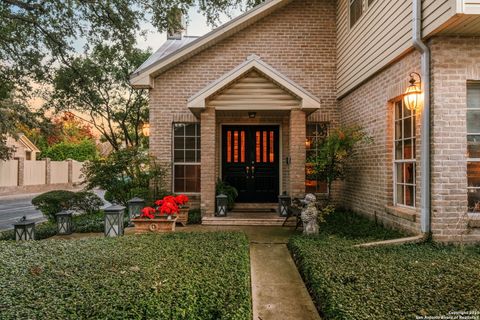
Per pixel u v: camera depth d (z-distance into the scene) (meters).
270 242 6.55
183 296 3.19
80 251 4.91
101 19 11.81
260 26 10.16
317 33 10.17
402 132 6.65
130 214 7.88
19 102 16.98
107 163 9.70
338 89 9.95
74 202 10.00
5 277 3.77
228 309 2.97
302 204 7.39
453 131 5.41
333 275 3.92
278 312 3.66
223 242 5.47
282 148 10.25
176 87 10.10
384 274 3.94
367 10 7.72
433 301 3.18
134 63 14.48
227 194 9.56
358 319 2.80
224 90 8.22
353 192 9.02
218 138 10.30
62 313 2.82
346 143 7.82
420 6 5.52
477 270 4.07
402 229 6.30
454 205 5.41
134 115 15.73
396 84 6.54
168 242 5.50
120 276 3.75
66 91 13.87
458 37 5.43
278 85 8.13
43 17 11.63
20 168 23.34
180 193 10.17
